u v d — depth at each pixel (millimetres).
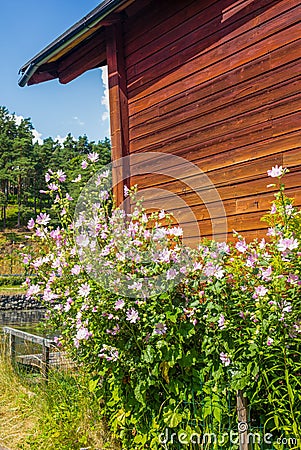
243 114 5168
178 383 3787
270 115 4906
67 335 4777
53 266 4637
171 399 3830
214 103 5484
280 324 3324
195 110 5695
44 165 67625
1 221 66250
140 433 4023
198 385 3746
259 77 5023
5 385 6359
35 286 4750
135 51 6512
